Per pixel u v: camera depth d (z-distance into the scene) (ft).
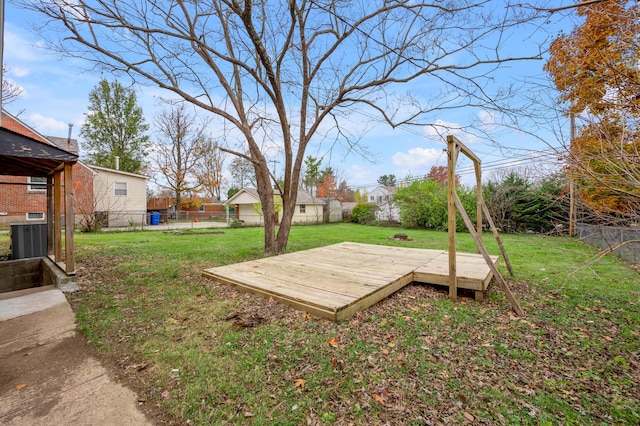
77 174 48.91
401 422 5.32
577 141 9.56
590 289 13.69
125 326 9.58
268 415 5.55
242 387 6.38
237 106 21.40
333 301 10.27
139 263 19.29
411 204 53.83
